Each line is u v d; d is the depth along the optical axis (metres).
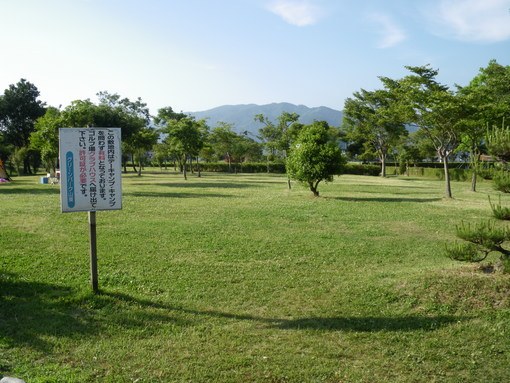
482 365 5.02
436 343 5.58
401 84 25.08
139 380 4.61
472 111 22.81
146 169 78.94
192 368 4.89
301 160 23.70
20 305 6.55
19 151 56.06
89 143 6.91
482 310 6.41
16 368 4.71
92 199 7.00
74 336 5.61
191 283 8.00
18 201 20.17
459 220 16.14
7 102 60.53
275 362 5.05
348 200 22.92
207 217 16.06
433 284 7.25
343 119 64.19
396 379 4.72
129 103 64.25
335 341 5.68
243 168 72.88
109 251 10.25
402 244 11.77
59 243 10.95
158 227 13.58
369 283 7.96
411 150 63.88
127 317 6.30
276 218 16.08
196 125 50.50
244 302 7.11
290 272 8.87
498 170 7.18
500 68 28.33
